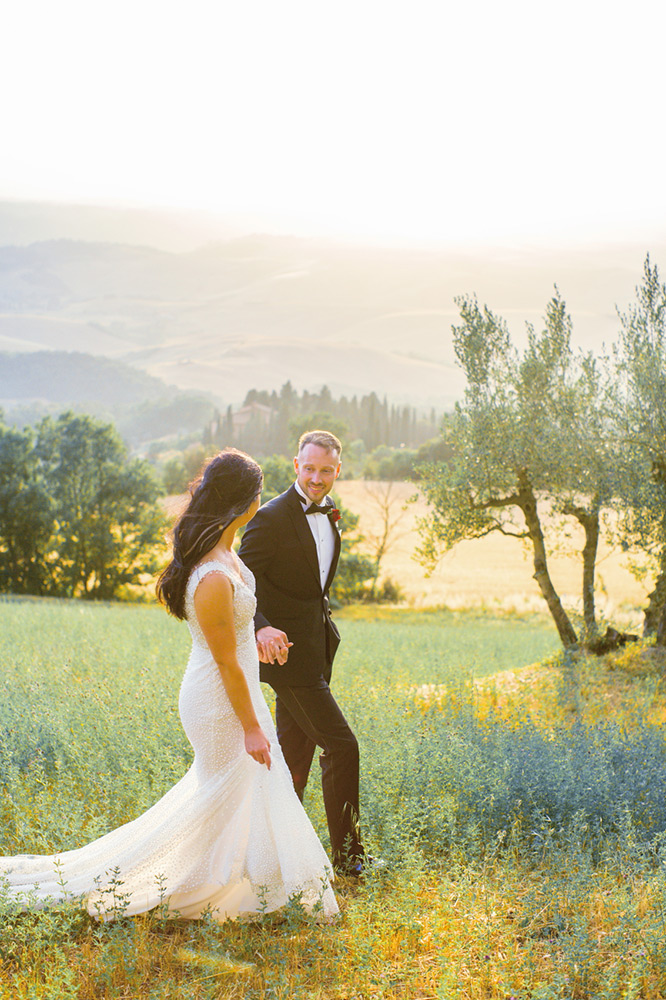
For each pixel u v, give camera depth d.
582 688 8.46
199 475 3.58
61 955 3.06
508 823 4.41
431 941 3.33
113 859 3.58
